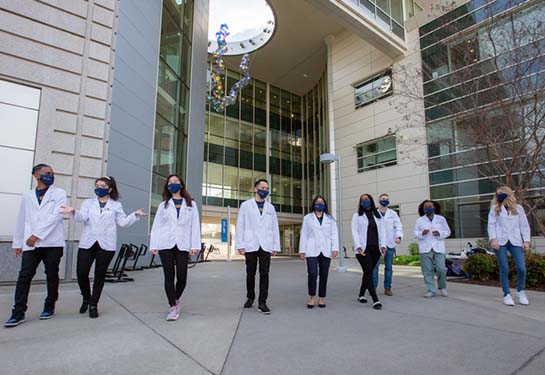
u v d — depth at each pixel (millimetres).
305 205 34469
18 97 7555
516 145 9805
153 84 12875
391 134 21531
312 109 35219
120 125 10703
